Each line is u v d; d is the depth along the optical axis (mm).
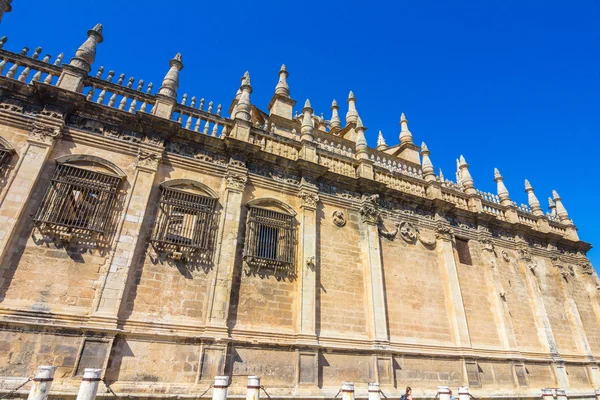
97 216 14039
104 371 12102
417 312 19625
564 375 22531
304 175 19484
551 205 33094
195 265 15188
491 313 22359
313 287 16953
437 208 23641
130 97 17078
